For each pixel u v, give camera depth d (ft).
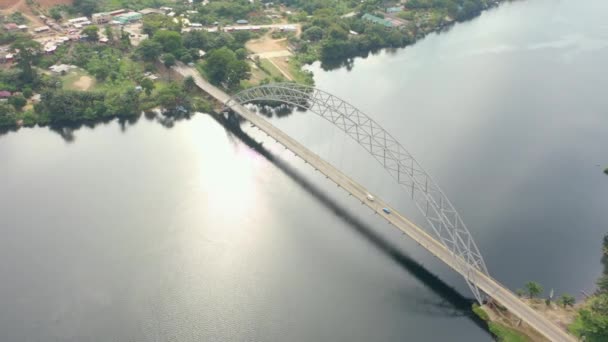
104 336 383.04
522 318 389.39
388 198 556.92
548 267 467.11
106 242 477.36
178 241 484.33
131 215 517.14
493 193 572.51
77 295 418.10
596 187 592.60
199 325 395.14
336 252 480.64
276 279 443.32
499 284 424.05
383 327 400.26
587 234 512.63
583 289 443.73
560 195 574.15
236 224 512.63
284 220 522.47
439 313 414.82
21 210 517.55
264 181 591.37
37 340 378.73
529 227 518.37
